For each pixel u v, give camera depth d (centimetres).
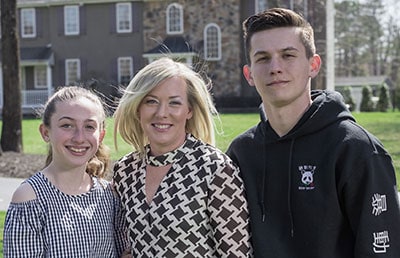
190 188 258
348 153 236
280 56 250
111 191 284
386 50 5644
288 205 249
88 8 2964
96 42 2967
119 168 286
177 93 270
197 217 255
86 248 263
